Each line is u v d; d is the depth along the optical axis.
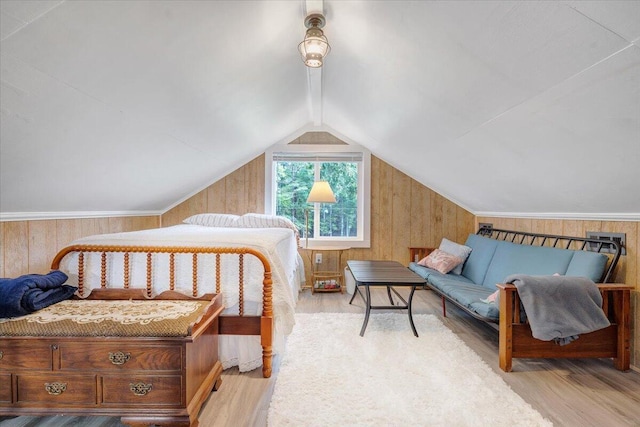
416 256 4.03
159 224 3.90
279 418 1.47
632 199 1.85
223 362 1.96
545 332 1.78
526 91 1.47
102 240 1.94
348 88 2.58
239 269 1.91
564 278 1.92
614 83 1.19
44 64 1.19
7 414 1.31
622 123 1.35
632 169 1.59
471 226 4.14
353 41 1.86
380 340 2.36
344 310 3.13
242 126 2.80
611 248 2.14
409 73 1.86
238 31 1.57
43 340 1.32
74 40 1.16
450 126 2.21
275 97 2.62
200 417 1.50
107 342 1.33
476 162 2.56
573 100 1.37
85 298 1.76
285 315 1.97
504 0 1.09
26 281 1.49
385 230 4.12
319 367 1.94
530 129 1.74
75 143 1.72
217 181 4.01
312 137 4.09
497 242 3.12
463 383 1.76
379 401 1.60
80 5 1.05
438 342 2.32
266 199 4.02
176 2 1.22
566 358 2.04
